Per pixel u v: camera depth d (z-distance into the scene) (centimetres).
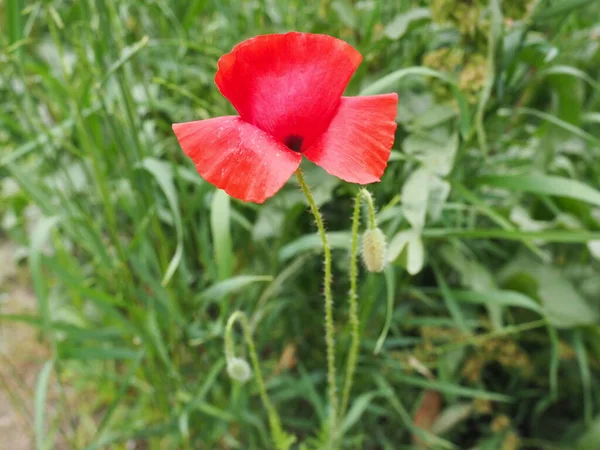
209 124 12
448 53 25
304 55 12
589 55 34
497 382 33
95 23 25
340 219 31
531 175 23
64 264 35
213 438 28
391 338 28
